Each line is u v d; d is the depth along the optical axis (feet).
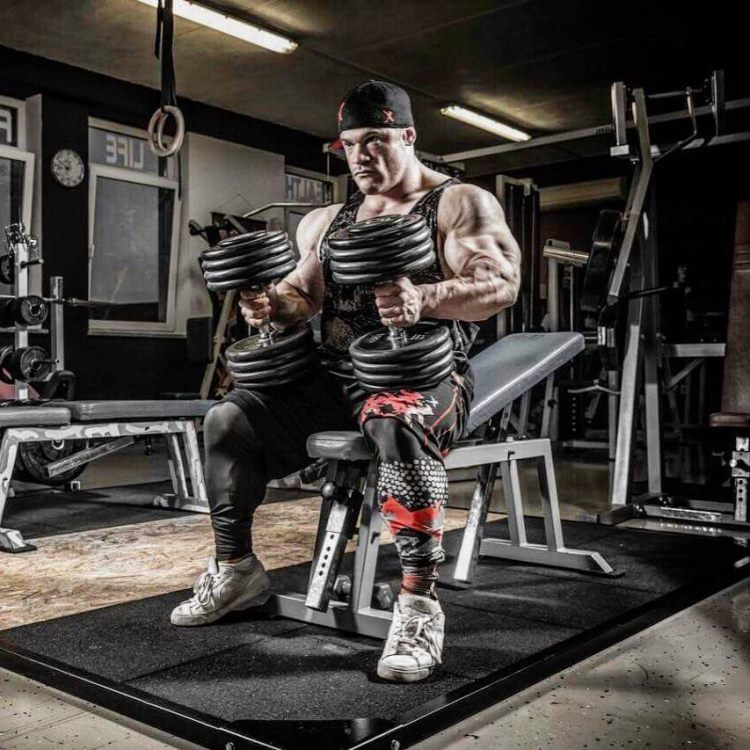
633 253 11.67
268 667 5.01
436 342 5.01
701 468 16.69
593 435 24.27
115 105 21.65
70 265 21.04
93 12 17.66
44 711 4.61
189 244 23.68
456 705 4.39
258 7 17.65
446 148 28.27
